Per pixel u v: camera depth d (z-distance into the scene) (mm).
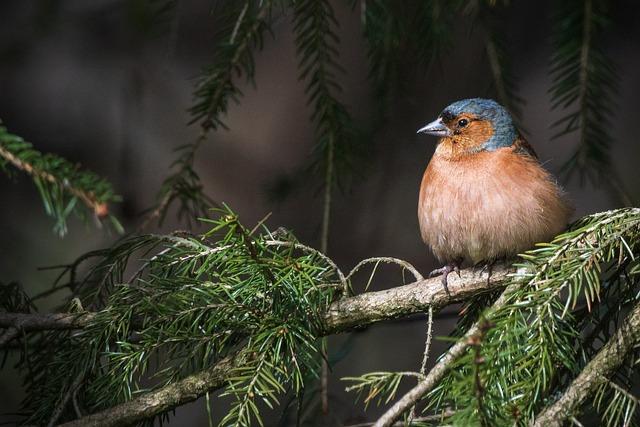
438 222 7965
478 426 5262
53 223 11805
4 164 6500
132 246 7656
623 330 6172
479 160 7898
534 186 7617
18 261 11250
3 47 12211
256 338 6441
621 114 13492
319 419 8758
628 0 11180
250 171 14477
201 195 8789
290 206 13289
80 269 11250
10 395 9836
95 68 13453
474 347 5008
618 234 6340
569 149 13711
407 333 12539
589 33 8539
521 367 5875
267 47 15109
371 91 9875
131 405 6582
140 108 12195
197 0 13883
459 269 7453
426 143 12422
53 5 12227
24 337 7270
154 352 6645
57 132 13430
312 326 6906
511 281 6930
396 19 8789
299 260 6383
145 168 13383
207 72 8531
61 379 6887
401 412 5828
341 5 13852
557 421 5922
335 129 8961
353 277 12820
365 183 12672
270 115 14992
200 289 6562
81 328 7270
